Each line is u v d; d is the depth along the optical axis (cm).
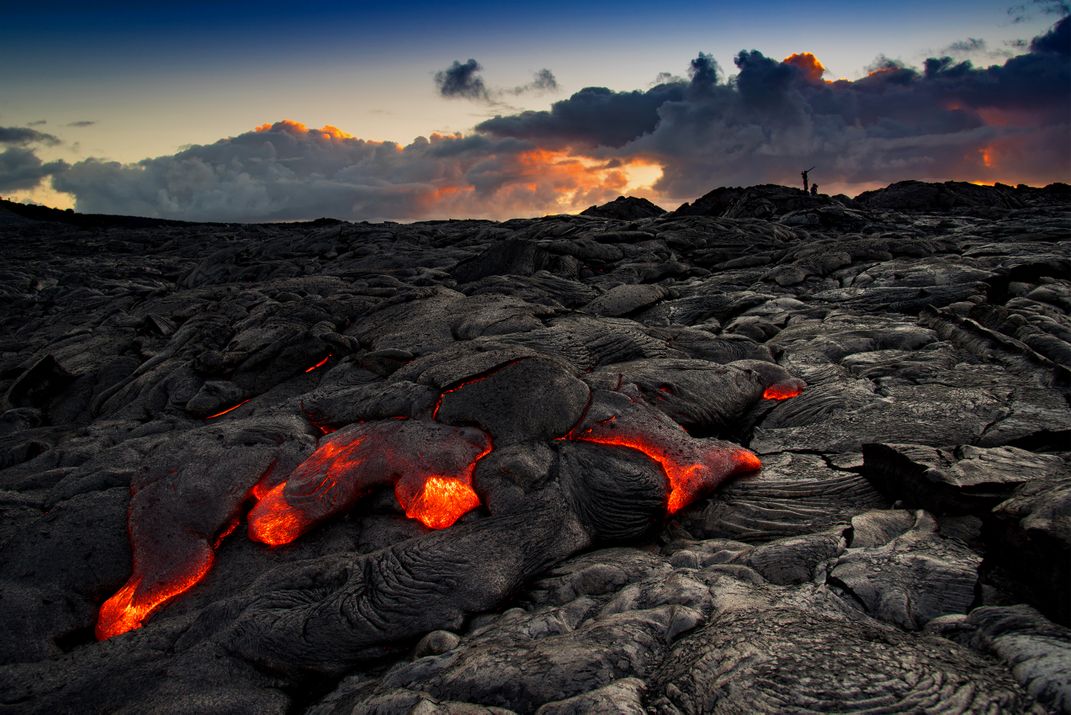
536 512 626
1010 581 451
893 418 802
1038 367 895
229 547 697
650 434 733
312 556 673
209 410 1127
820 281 1830
